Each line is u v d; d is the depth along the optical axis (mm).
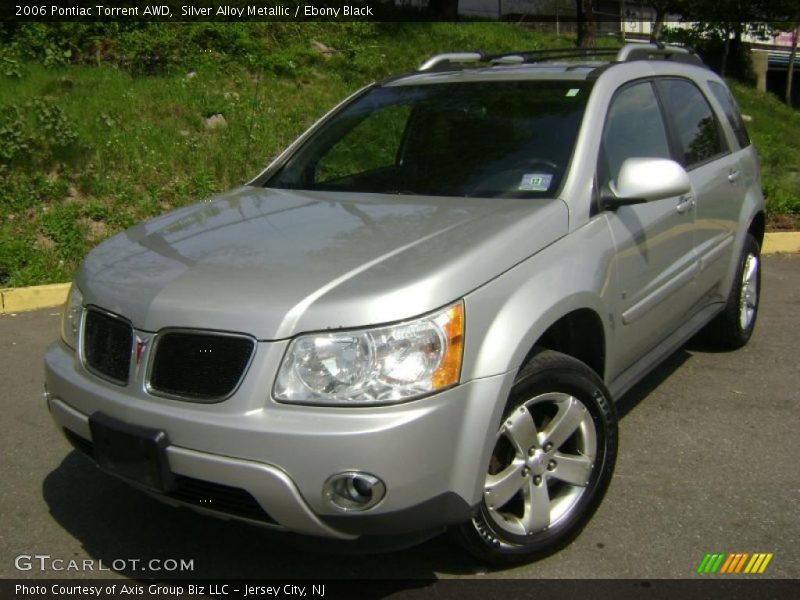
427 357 2836
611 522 3670
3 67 9992
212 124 9703
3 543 3600
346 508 2789
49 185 7902
